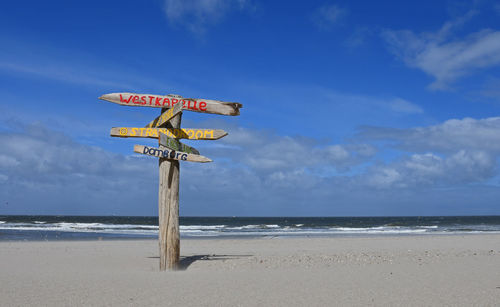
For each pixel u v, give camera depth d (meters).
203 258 8.67
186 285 5.64
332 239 17.72
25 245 13.42
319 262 7.98
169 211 7.24
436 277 6.22
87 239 18.55
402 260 8.26
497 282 5.77
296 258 8.53
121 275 6.63
